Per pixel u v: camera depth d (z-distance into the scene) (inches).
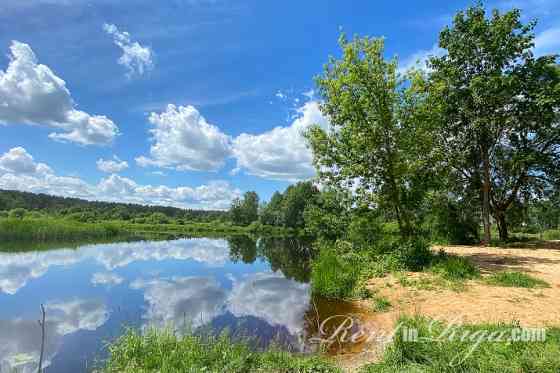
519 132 938.7
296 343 280.4
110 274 696.4
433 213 928.9
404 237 596.4
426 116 596.7
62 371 240.8
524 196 1026.7
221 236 2509.8
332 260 540.4
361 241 649.0
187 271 757.9
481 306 331.3
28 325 354.0
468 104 893.8
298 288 561.6
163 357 211.5
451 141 961.5
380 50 589.0
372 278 481.4
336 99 601.3
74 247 1249.4
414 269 506.6
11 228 1483.8
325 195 650.8
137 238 1931.6
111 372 214.1
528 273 467.2
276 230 3464.6
